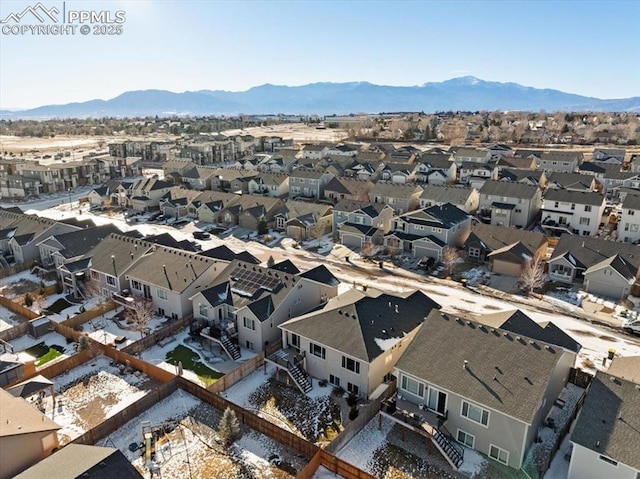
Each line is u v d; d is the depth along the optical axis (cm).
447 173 9781
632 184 8781
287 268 4509
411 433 2823
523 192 7200
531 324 3319
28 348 3784
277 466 2581
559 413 2944
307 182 9094
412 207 7675
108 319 4256
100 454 2234
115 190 9119
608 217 7200
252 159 12169
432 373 2739
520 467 2495
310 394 3173
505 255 5306
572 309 4453
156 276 4309
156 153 14650
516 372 2606
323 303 3931
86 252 5219
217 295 3947
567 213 6906
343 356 3122
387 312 3456
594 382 2489
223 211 7606
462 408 2633
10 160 11438
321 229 6944
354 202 6969
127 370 3484
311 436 2809
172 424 2912
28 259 5625
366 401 3062
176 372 3441
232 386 3278
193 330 3894
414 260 5822
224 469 2567
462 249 6084
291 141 16200
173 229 7394
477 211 7669
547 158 10488
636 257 4909
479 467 2536
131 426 2894
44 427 2536
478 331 2891
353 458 2623
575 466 2317
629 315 4294
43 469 2156
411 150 12794
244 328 3709
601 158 11462
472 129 19150
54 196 9875
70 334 3900
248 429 2873
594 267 4822
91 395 3216
